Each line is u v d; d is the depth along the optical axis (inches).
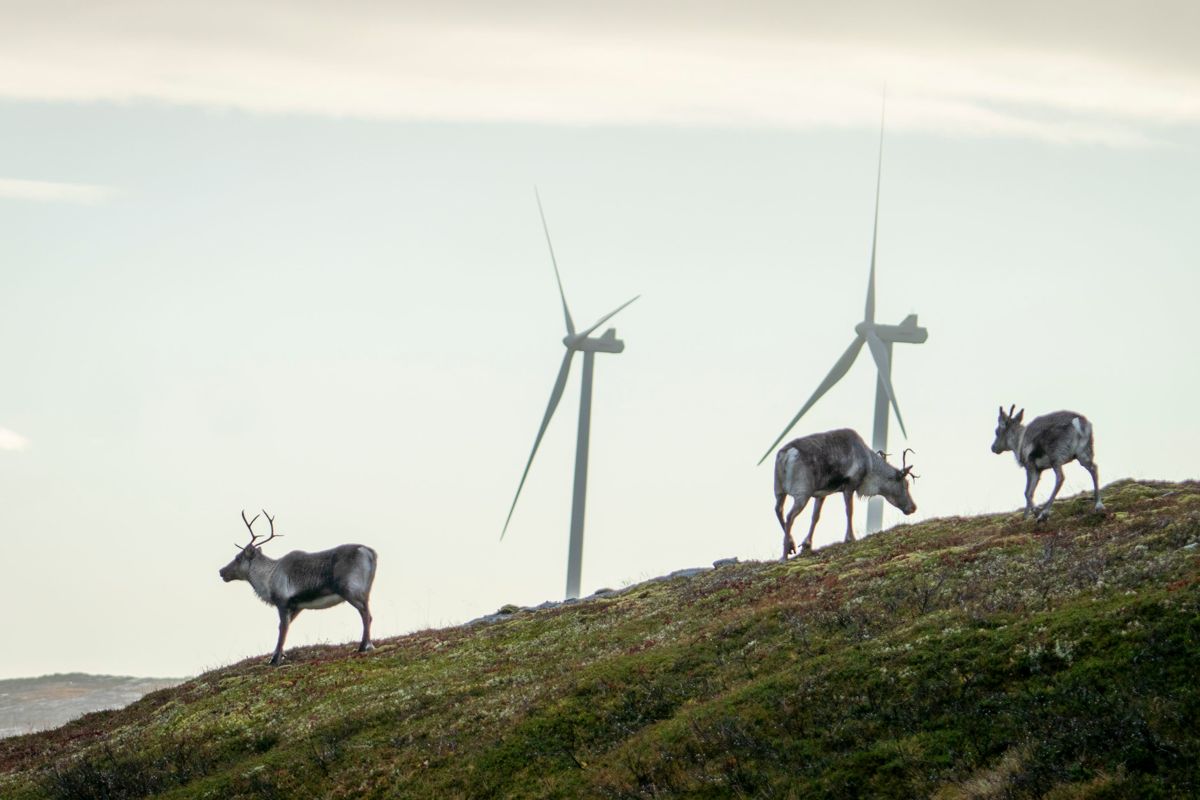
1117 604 2696.9
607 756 2893.7
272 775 3316.9
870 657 2839.6
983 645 2716.5
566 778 2864.2
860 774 2456.9
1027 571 3324.3
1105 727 2308.1
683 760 2719.0
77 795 3516.2
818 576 3983.8
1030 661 2588.6
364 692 3875.5
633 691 3186.5
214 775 3462.1
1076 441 4020.7
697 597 4151.1
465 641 4392.2
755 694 2874.0
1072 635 2613.2
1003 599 3036.4
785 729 2687.0
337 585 4579.2
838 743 2578.7
